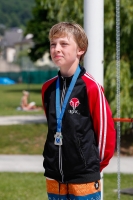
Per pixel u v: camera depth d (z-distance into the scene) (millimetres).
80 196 5141
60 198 5289
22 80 107938
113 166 16031
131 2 18250
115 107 18375
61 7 19391
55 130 5160
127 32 18359
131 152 18812
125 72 18875
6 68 144250
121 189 12008
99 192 5266
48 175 5320
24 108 35656
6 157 17969
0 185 12641
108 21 18438
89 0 7199
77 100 5125
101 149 5262
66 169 5133
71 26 5234
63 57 5160
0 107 38781
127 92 18719
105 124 5160
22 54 145125
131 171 15211
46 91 5398
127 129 19453
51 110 5246
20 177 14016
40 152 19109
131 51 19312
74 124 5074
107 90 18688
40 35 65312
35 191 11891
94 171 5176
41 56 71875
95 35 7203
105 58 19078
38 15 66000
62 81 5281
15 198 11031
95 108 5133
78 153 5074
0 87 83312
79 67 5312
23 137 20922
